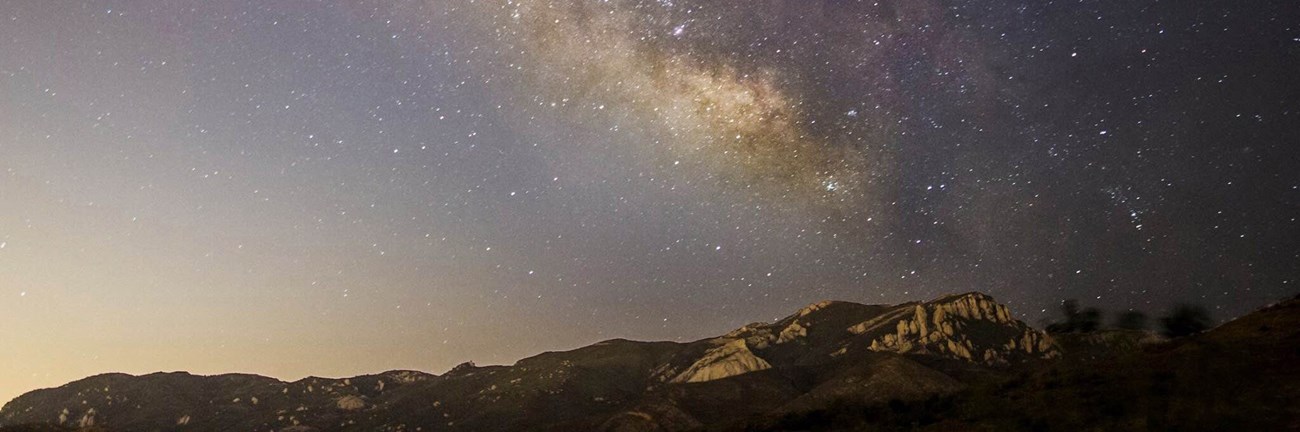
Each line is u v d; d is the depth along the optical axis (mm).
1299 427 28766
